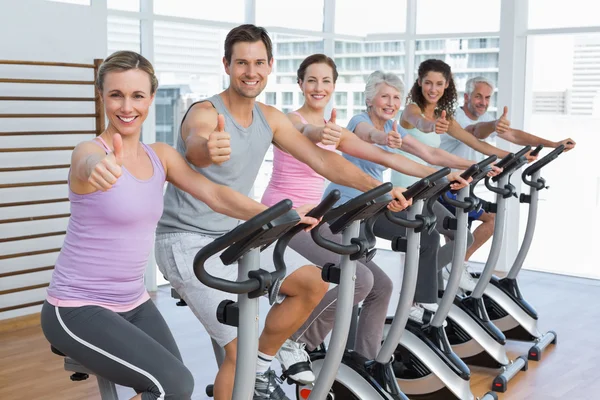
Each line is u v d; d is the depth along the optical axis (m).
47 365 4.03
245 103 2.63
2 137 4.76
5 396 3.55
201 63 5.94
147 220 2.16
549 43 6.34
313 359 3.11
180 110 5.82
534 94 6.45
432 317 3.65
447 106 4.25
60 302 2.12
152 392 2.07
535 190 4.36
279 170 3.20
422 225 2.83
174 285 2.63
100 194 2.08
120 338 2.08
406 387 3.42
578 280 6.17
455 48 6.77
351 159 3.58
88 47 5.13
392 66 7.15
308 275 2.61
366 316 3.24
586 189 6.53
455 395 3.34
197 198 2.34
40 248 5.00
